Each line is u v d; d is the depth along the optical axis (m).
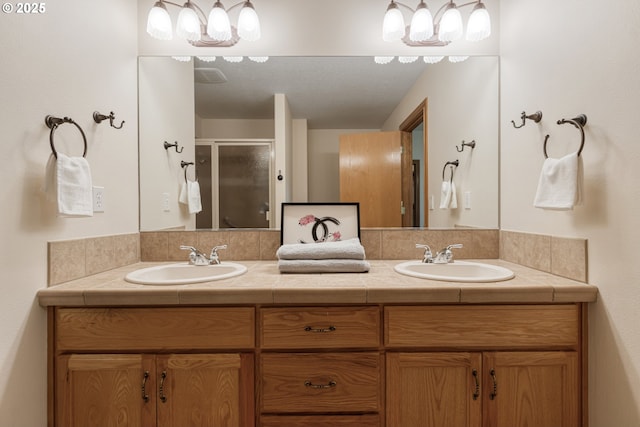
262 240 1.78
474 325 1.17
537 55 1.44
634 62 0.99
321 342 1.17
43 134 1.14
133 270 1.50
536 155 1.45
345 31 1.77
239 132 1.82
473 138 1.79
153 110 1.77
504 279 1.25
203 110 1.80
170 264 1.66
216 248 1.66
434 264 1.62
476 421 1.17
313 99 1.82
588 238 1.19
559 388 1.18
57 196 1.10
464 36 1.77
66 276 1.24
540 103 1.42
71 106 1.26
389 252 1.79
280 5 1.76
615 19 1.05
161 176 1.78
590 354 1.18
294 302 1.15
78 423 1.16
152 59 1.76
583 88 1.18
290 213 1.79
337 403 1.17
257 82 1.80
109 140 1.50
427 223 1.81
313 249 1.46
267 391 1.17
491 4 1.75
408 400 1.18
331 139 1.83
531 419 1.18
